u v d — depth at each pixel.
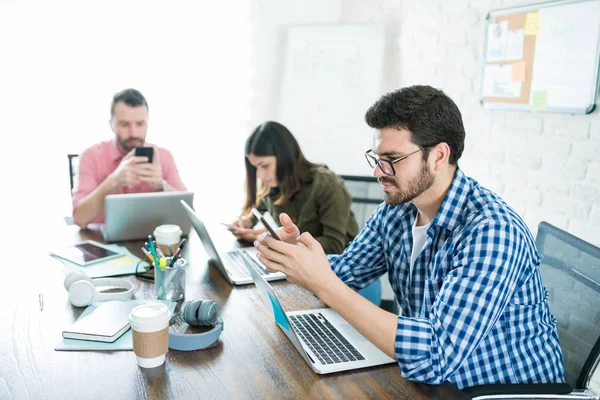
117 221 1.71
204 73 3.11
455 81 2.51
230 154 3.25
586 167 1.82
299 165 1.94
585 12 1.77
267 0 3.15
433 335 0.92
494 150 2.28
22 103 2.79
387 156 1.05
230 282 1.40
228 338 1.08
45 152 2.86
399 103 1.03
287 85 3.22
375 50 3.04
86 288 1.21
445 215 1.11
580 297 1.21
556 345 1.16
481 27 2.31
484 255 0.97
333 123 3.17
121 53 2.92
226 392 0.89
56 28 2.78
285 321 1.01
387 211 1.34
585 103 1.80
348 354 1.02
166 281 1.25
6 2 2.67
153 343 0.94
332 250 1.84
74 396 0.86
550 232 1.36
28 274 1.42
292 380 0.93
